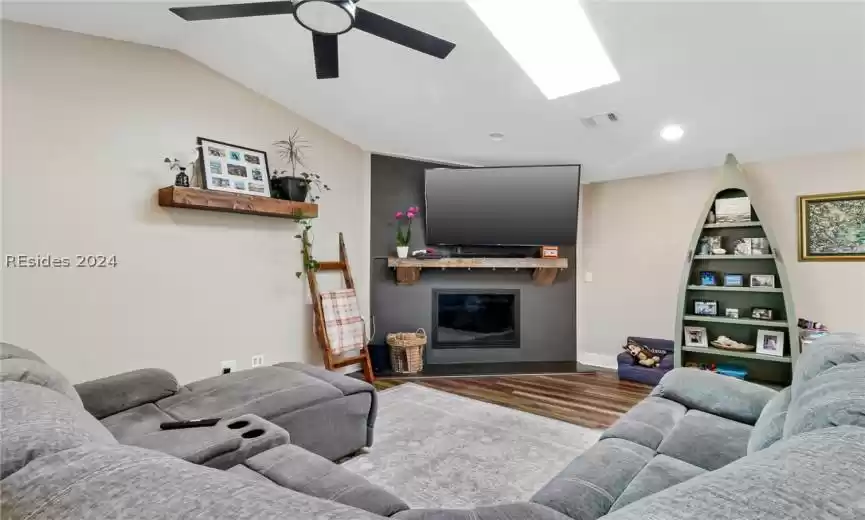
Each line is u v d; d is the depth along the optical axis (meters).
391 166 4.73
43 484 0.57
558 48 2.67
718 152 3.91
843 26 2.14
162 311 3.02
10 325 2.41
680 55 2.49
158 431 1.81
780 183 3.92
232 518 0.46
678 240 4.49
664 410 2.05
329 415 2.41
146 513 0.49
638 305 4.73
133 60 2.90
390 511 1.28
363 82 3.25
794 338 3.56
